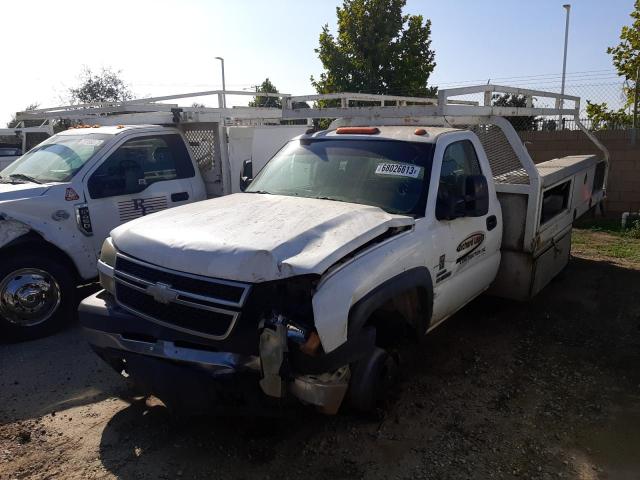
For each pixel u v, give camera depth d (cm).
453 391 427
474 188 418
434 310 422
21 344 529
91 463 336
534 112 650
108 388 435
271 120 1073
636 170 1127
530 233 518
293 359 294
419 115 492
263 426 370
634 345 512
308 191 448
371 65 2044
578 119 888
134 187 614
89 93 2780
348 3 2078
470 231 462
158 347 324
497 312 598
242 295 296
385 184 429
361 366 347
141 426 377
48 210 543
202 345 314
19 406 407
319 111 573
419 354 494
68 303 560
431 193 416
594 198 807
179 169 670
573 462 337
